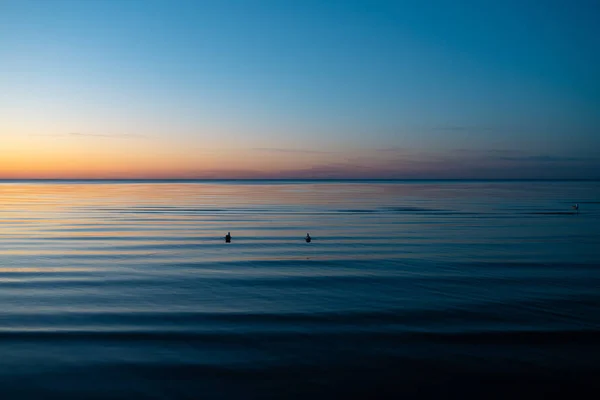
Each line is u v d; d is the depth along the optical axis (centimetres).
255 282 2052
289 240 3334
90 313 1592
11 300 1755
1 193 11344
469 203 7406
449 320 1507
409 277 2139
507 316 1544
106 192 12138
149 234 3650
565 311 1596
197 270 2308
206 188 16150
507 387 1065
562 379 1098
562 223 4369
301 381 1090
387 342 1320
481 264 2427
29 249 2928
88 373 1126
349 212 5722
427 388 1061
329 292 1875
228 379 1098
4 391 1038
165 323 1487
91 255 2723
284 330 1420
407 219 4828
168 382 1084
